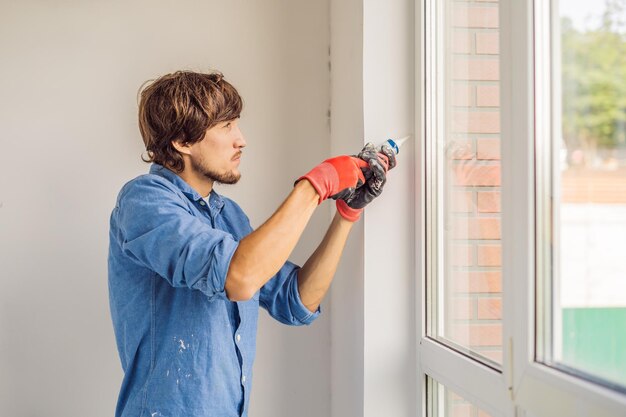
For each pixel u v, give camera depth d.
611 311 0.92
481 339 1.36
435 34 1.63
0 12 2.05
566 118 1.04
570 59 1.03
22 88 2.06
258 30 2.16
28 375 2.07
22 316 2.07
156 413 1.46
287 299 1.69
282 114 2.17
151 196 1.42
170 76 1.57
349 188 1.47
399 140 1.66
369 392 1.68
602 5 0.94
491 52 1.31
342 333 1.97
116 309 1.55
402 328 1.69
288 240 1.34
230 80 2.15
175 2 2.12
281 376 2.17
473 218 1.40
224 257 1.29
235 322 1.58
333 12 2.12
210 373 1.48
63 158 2.08
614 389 0.91
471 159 1.41
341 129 2.00
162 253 1.35
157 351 1.49
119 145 2.10
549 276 1.10
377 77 1.70
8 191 2.06
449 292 1.54
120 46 2.10
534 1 1.12
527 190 1.12
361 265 1.71
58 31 2.07
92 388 2.09
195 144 1.54
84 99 2.08
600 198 0.95
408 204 1.70
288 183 2.17
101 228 2.09
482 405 1.31
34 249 2.07
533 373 1.10
